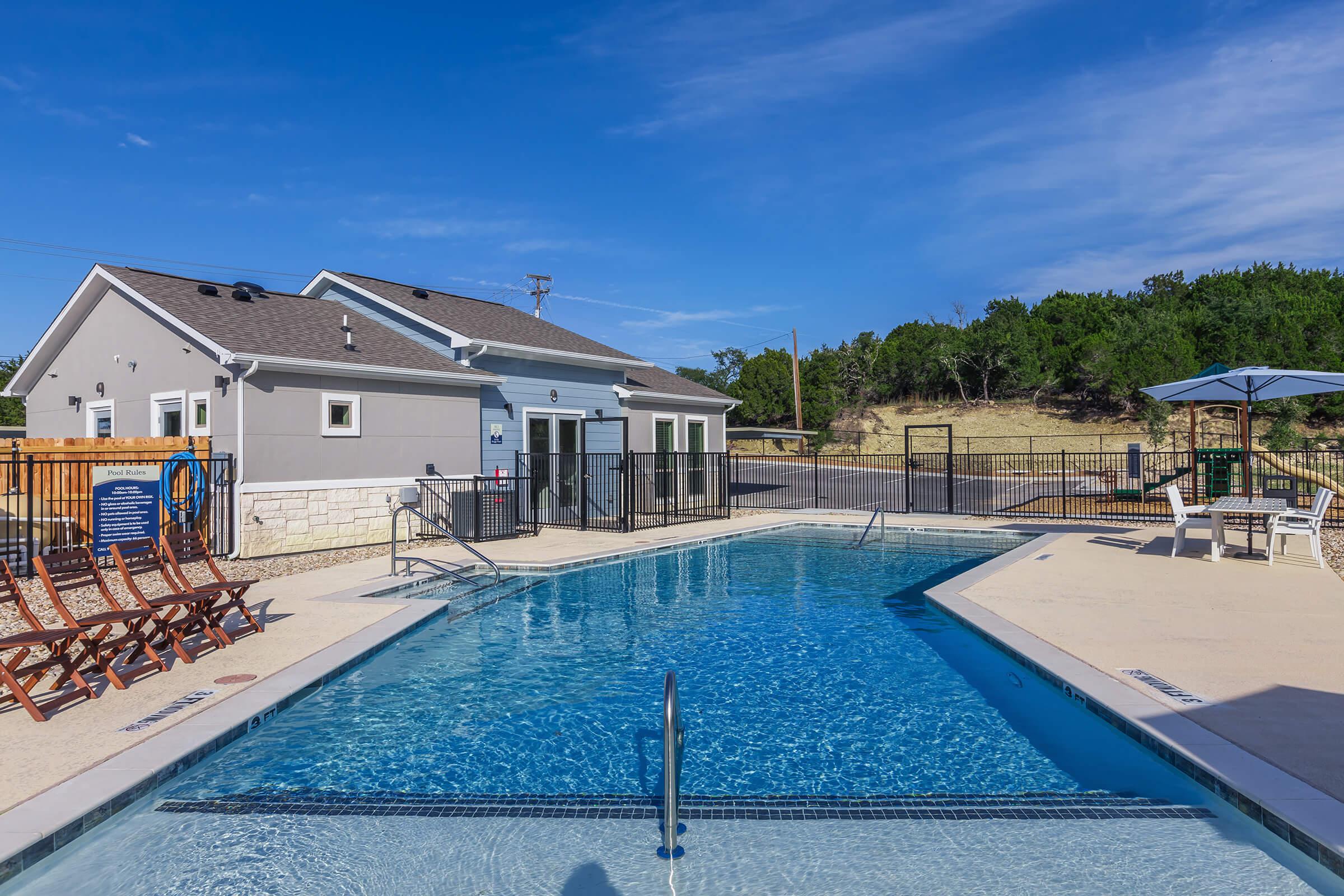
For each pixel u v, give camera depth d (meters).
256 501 12.34
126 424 14.48
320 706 5.88
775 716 5.66
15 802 3.69
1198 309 48.22
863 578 11.67
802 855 3.58
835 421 52.09
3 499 13.18
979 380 53.19
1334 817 3.35
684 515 19.02
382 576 10.70
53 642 5.28
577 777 4.57
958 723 5.42
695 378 75.25
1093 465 36.50
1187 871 3.33
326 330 15.24
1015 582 9.55
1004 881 3.29
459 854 3.62
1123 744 4.66
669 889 3.27
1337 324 41.62
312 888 3.29
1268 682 5.30
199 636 7.26
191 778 4.47
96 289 14.88
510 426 17.41
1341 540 12.81
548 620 8.87
